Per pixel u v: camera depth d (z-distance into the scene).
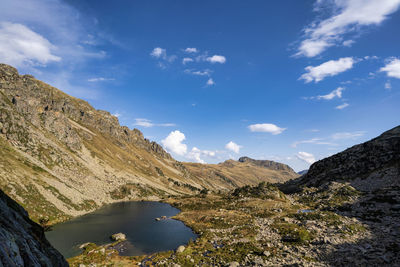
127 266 44.69
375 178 93.50
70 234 66.69
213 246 53.94
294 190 129.25
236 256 44.78
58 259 24.38
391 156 100.50
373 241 41.62
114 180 187.75
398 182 82.12
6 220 19.64
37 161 113.44
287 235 51.53
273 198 108.50
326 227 54.62
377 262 32.25
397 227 48.16
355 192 87.94
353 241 42.88
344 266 33.19
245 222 73.88
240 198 118.50
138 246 58.22
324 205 84.00
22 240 18.84
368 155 111.31
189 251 50.88
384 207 64.88
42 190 87.00
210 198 138.00
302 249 43.47
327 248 41.16
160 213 112.44
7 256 14.38
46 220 69.62
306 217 68.12
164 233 71.75
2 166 81.06
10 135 114.56
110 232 71.62
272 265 37.91
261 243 51.44
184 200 145.75
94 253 51.31
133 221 90.56
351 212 69.19
